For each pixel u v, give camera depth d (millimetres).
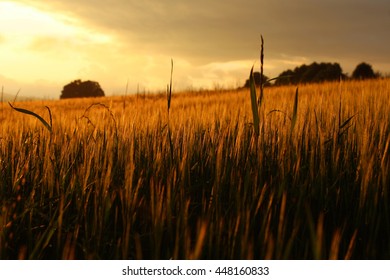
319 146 2611
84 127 3422
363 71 34594
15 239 1819
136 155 2693
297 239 1701
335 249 1403
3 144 3062
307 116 3496
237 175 2135
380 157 2295
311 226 1321
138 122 3848
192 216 2004
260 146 2455
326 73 33281
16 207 2000
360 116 3408
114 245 1775
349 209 2057
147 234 1720
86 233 1731
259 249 1628
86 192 2172
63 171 2391
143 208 1943
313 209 1989
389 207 1923
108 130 3203
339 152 2438
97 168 2295
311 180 2129
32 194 2045
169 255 1577
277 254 1432
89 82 70000
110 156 2430
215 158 2535
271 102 5758
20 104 22094
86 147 2648
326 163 2428
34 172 2467
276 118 3488
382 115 3834
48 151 2537
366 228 1787
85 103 23891
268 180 2248
